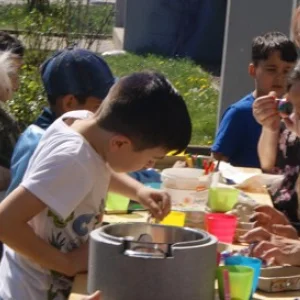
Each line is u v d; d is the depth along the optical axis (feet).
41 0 31.58
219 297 9.35
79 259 10.00
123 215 13.16
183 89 43.14
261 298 9.76
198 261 8.38
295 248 10.71
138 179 14.61
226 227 11.76
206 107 39.47
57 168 9.62
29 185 9.62
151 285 8.21
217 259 9.47
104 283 8.39
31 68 26.73
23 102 25.36
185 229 9.14
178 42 55.77
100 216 10.36
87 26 33.27
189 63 52.65
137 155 9.70
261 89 19.33
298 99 13.67
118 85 9.73
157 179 14.80
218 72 50.96
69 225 10.05
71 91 12.18
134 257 8.21
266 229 12.16
